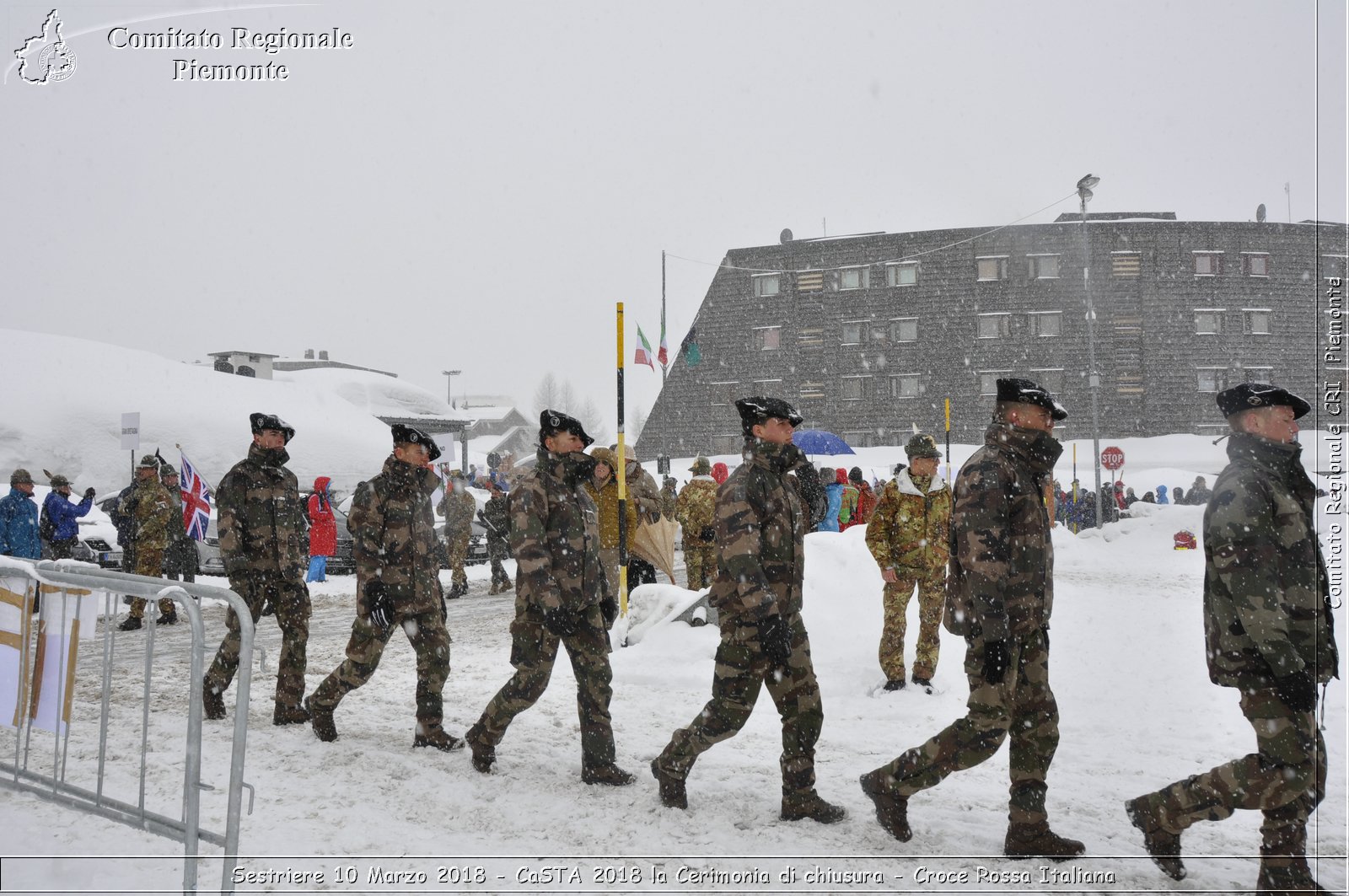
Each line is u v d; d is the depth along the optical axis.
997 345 53.53
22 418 28.89
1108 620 10.39
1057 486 29.22
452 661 8.73
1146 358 52.75
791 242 56.84
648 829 4.31
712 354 57.97
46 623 4.11
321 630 10.77
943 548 7.25
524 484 4.95
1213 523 3.48
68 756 5.18
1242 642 3.46
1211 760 5.57
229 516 6.18
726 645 4.46
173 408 30.98
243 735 3.45
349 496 19.42
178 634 9.74
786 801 4.41
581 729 5.07
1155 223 52.97
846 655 7.96
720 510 4.36
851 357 55.53
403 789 4.86
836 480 15.48
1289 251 53.34
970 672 3.88
